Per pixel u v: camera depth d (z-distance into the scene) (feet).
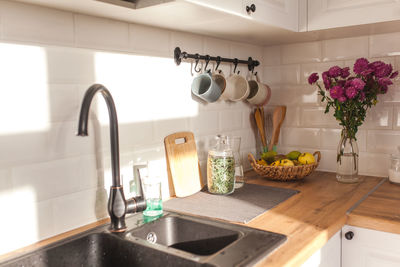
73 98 3.85
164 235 4.07
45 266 3.36
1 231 3.36
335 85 5.69
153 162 4.83
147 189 4.19
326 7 5.19
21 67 3.41
